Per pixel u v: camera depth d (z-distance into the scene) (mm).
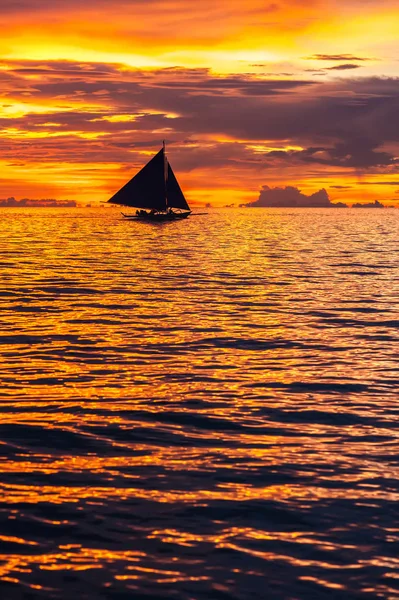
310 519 10695
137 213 134250
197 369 20328
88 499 11359
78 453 13430
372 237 102750
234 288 40344
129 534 10219
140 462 12969
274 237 99688
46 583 8969
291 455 13375
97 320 28641
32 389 18016
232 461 13039
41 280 43688
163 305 33188
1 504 11148
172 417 15711
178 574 9195
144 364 20891
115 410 16219
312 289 40062
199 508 11047
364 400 17156
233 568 9336
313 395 17594
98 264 55719
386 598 8711
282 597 8711
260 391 17938
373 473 12477
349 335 25703
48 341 24156
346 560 9531
